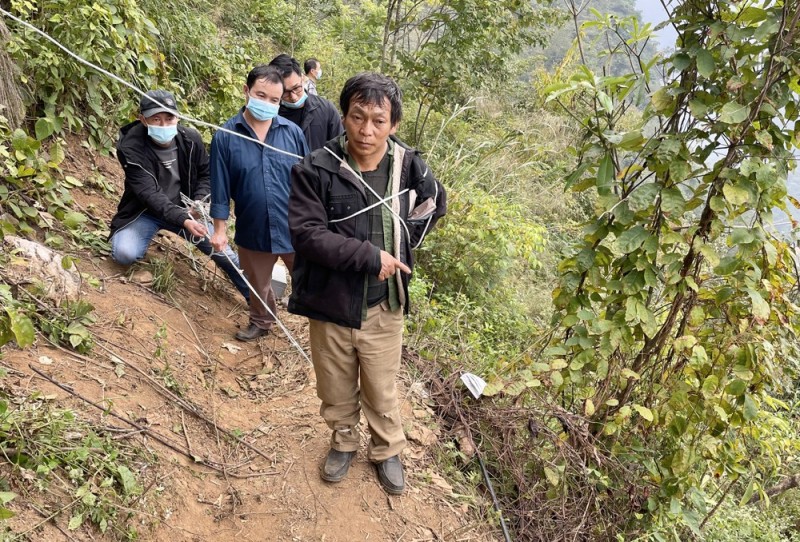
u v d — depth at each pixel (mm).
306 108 4230
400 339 2561
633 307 2908
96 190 4473
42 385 2531
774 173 2623
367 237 2305
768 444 3332
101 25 4602
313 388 3461
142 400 2832
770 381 3006
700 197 2951
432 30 8688
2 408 2076
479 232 6199
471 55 8680
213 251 3988
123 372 2922
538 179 9953
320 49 9797
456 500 2928
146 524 2277
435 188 2465
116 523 2172
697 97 2773
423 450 3145
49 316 2910
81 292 3318
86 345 2906
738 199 2654
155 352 3137
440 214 2529
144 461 2486
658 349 3197
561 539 2988
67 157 4367
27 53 4102
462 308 5488
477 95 11078
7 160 3369
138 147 3746
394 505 2742
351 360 2520
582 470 3104
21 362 2598
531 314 6996
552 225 8867
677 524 3400
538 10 8992
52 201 3742
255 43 8828
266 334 3975
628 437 3299
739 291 2904
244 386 3441
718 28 2607
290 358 3766
